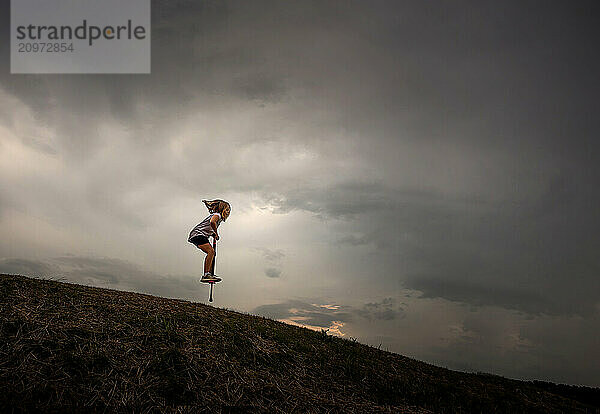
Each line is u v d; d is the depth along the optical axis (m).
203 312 11.73
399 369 11.11
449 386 10.60
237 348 9.82
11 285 10.22
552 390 12.89
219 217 11.62
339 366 10.29
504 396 10.78
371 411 8.58
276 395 8.45
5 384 7.07
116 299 11.13
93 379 7.64
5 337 8.05
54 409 6.78
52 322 8.89
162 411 7.33
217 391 8.12
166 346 9.02
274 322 12.87
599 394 12.89
